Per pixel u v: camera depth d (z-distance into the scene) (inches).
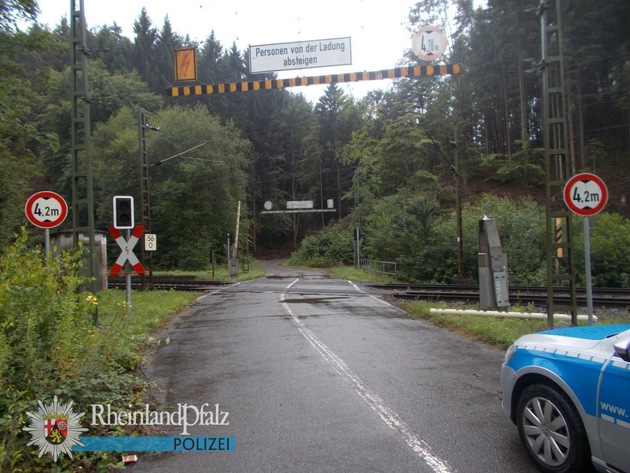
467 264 1131.3
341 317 512.4
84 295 276.7
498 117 2062.0
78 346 234.1
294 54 528.4
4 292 214.7
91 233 441.1
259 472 163.9
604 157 1596.9
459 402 232.8
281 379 275.3
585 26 1371.8
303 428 202.2
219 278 1323.8
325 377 277.9
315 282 1172.5
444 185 2015.3
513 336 364.5
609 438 137.7
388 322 475.8
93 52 455.8
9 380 192.1
